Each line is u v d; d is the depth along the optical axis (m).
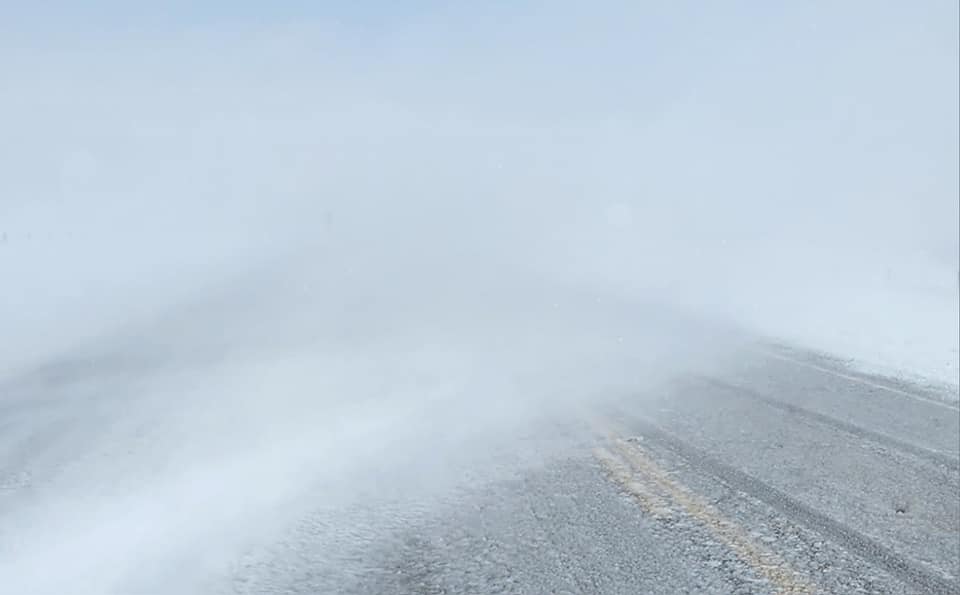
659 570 4.48
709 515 5.34
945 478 6.19
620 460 6.57
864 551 4.79
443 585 4.29
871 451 6.90
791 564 4.59
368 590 4.23
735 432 7.52
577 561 4.59
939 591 4.28
